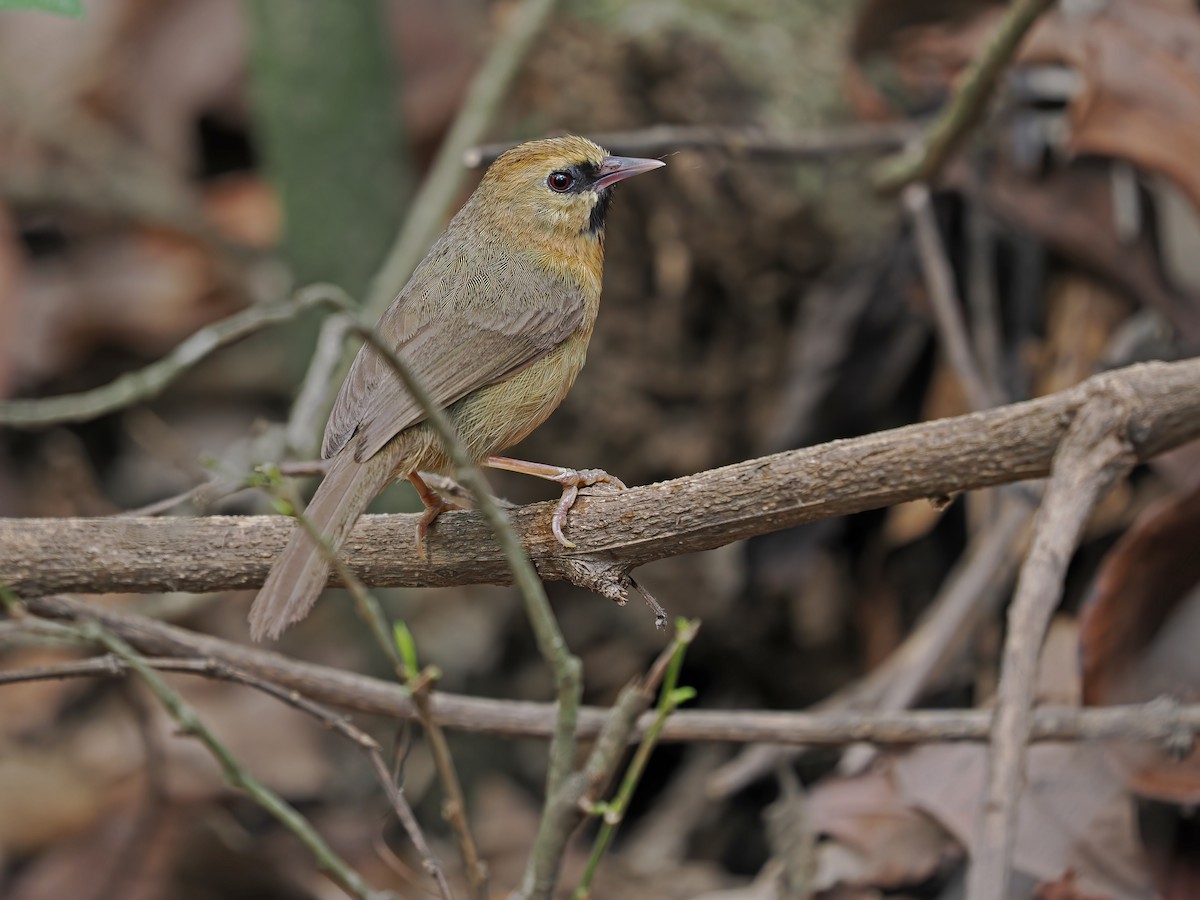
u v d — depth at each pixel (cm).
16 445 1424
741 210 1202
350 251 1207
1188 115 973
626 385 1260
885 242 1180
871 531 1180
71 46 1600
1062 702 922
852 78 1189
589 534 668
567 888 1145
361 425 737
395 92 1230
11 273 1409
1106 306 1083
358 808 1180
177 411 1448
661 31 1220
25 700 1266
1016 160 1093
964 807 873
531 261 858
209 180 1572
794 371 1182
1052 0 915
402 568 712
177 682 1240
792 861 915
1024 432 604
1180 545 837
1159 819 844
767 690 1289
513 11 1403
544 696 1319
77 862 1095
